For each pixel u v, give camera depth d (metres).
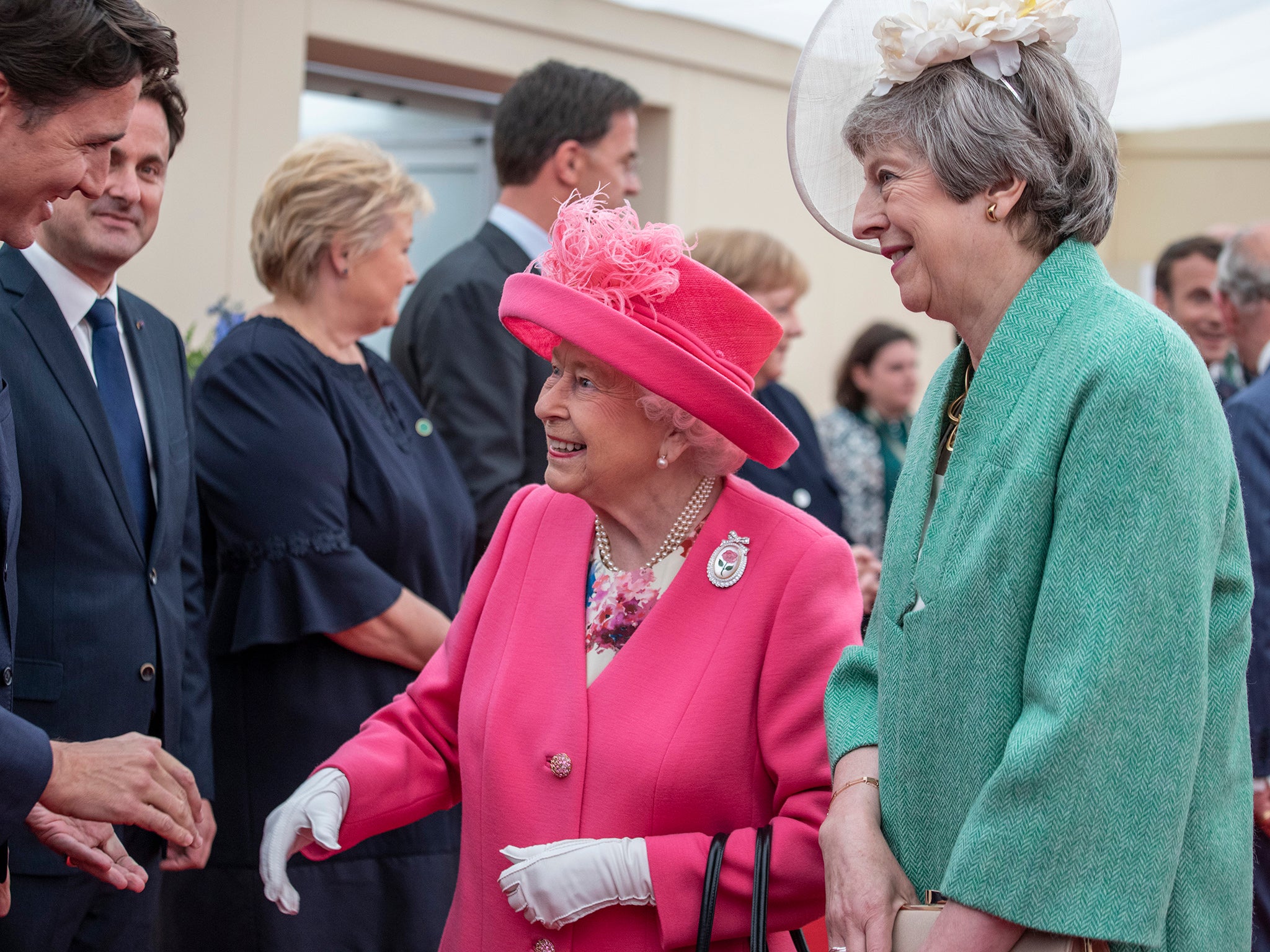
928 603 1.53
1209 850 1.44
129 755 2.02
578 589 1.96
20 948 2.18
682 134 6.32
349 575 2.75
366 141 3.07
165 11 4.41
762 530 1.90
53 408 2.26
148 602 2.39
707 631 1.86
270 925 2.76
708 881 1.71
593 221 1.83
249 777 2.80
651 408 1.81
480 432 3.33
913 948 1.46
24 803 1.84
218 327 3.67
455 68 5.45
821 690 1.80
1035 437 1.43
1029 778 1.36
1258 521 2.86
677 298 1.84
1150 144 9.70
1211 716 1.45
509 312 1.83
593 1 5.78
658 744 1.80
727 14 6.08
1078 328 1.45
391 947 2.81
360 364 3.03
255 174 4.72
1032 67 1.51
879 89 1.57
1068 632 1.37
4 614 1.96
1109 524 1.37
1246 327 4.01
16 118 1.80
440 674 2.10
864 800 1.62
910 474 1.69
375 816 2.00
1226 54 6.49
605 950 1.78
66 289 2.40
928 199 1.52
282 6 4.76
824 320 7.16
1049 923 1.35
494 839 1.87
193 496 2.67
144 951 2.47
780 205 6.84
